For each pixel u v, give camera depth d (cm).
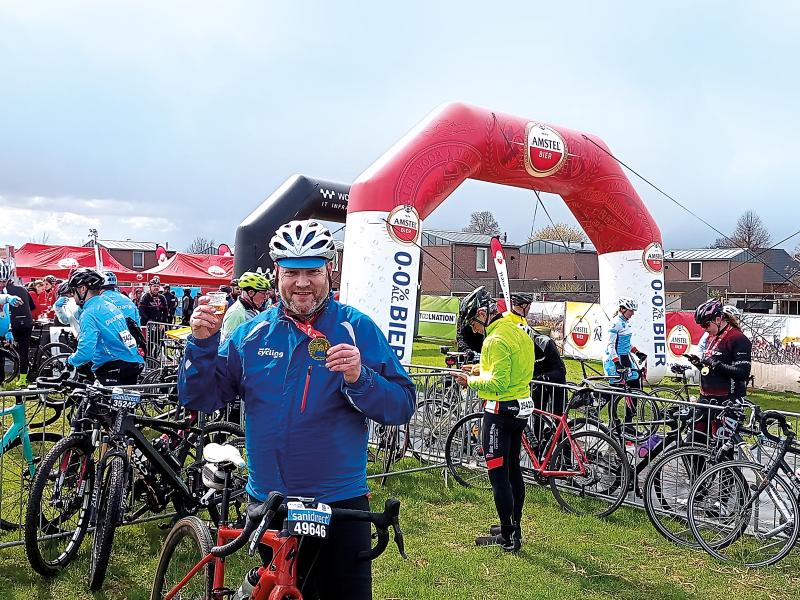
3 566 421
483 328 505
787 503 481
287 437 245
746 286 4391
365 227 845
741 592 434
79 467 422
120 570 426
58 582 404
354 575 249
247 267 1137
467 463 679
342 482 250
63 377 440
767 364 1398
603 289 1162
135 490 446
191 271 2159
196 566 277
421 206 864
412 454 723
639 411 672
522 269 4691
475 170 934
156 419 430
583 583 440
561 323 1958
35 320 1302
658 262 1147
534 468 609
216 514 453
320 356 238
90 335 533
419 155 867
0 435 441
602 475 584
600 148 1078
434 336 2277
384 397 239
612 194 1095
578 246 4662
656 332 1140
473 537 513
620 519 562
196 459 464
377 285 832
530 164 984
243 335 259
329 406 246
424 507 580
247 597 247
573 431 615
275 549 241
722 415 525
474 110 934
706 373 601
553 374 664
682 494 539
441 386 728
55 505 416
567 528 537
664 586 439
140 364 565
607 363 938
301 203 1191
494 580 438
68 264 1870
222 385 255
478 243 4103
